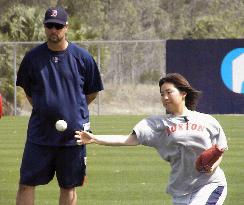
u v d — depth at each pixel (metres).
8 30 117.69
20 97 101.75
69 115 28.33
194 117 24.17
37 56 28.48
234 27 151.12
